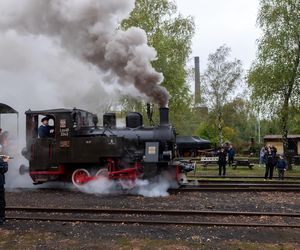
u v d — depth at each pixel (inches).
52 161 544.7
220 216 361.7
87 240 286.0
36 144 552.7
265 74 939.3
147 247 268.7
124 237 293.4
